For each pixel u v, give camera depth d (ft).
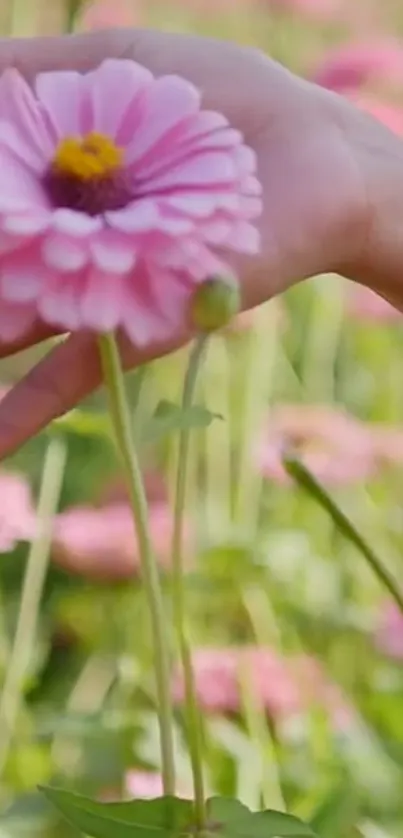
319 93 2.10
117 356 1.67
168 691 1.76
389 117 3.93
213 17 4.86
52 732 3.05
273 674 3.14
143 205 1.54
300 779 2.93
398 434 3.90
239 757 2.84
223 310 1.59
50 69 2.13
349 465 3.81
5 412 1.81
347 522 1.93
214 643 3.60
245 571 3.63
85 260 1.49
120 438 1.69
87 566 3.56
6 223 1.48
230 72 2.08
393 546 4.13
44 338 1.82
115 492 3.82
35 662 3.71
